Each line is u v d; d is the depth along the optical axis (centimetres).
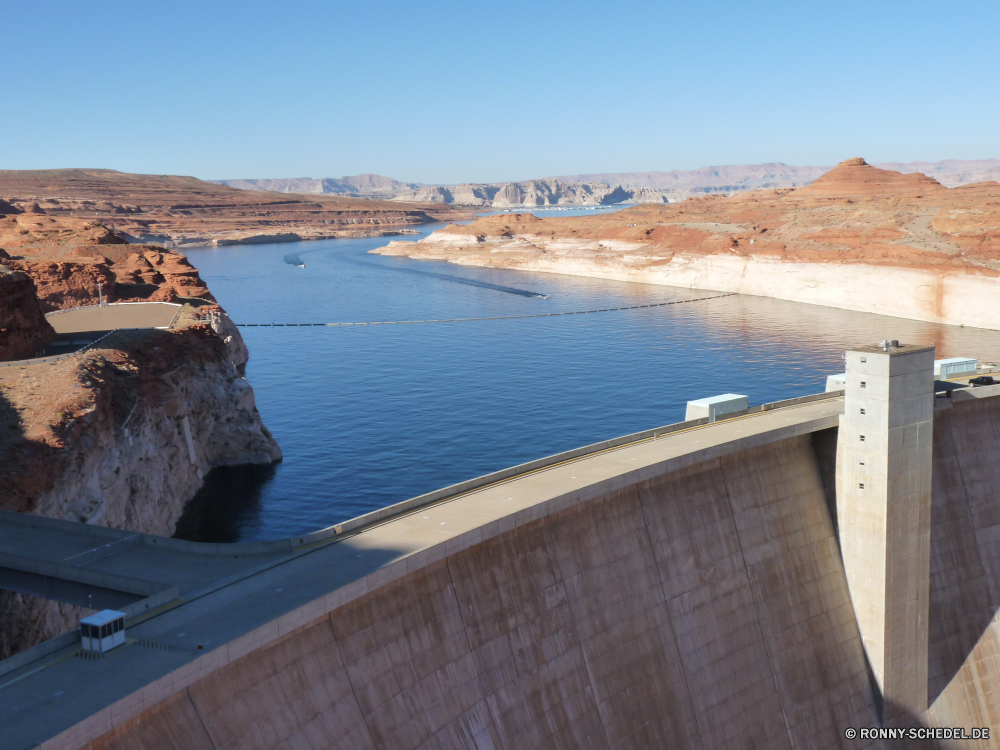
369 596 3612
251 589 3488
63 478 6153
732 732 4650
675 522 4850
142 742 2783
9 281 8538
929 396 5144
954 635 5556
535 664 4069
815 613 5194
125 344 9062
